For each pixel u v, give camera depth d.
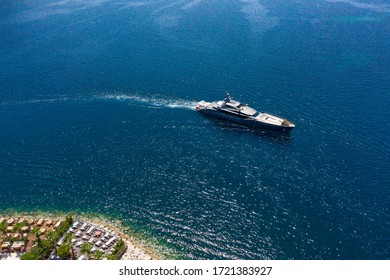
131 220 114.00
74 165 138.25
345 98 178.88
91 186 128.12
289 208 116.69
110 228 110.81
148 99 184.50
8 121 167.50
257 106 175.38
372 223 110.62
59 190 126.75
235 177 130.50
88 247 96.12
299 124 160.62
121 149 146.62
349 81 196.00
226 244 105.31
